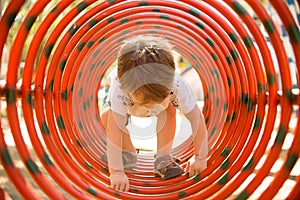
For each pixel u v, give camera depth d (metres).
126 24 2.70
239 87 2.38
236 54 2.36
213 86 2.79
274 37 1.53
